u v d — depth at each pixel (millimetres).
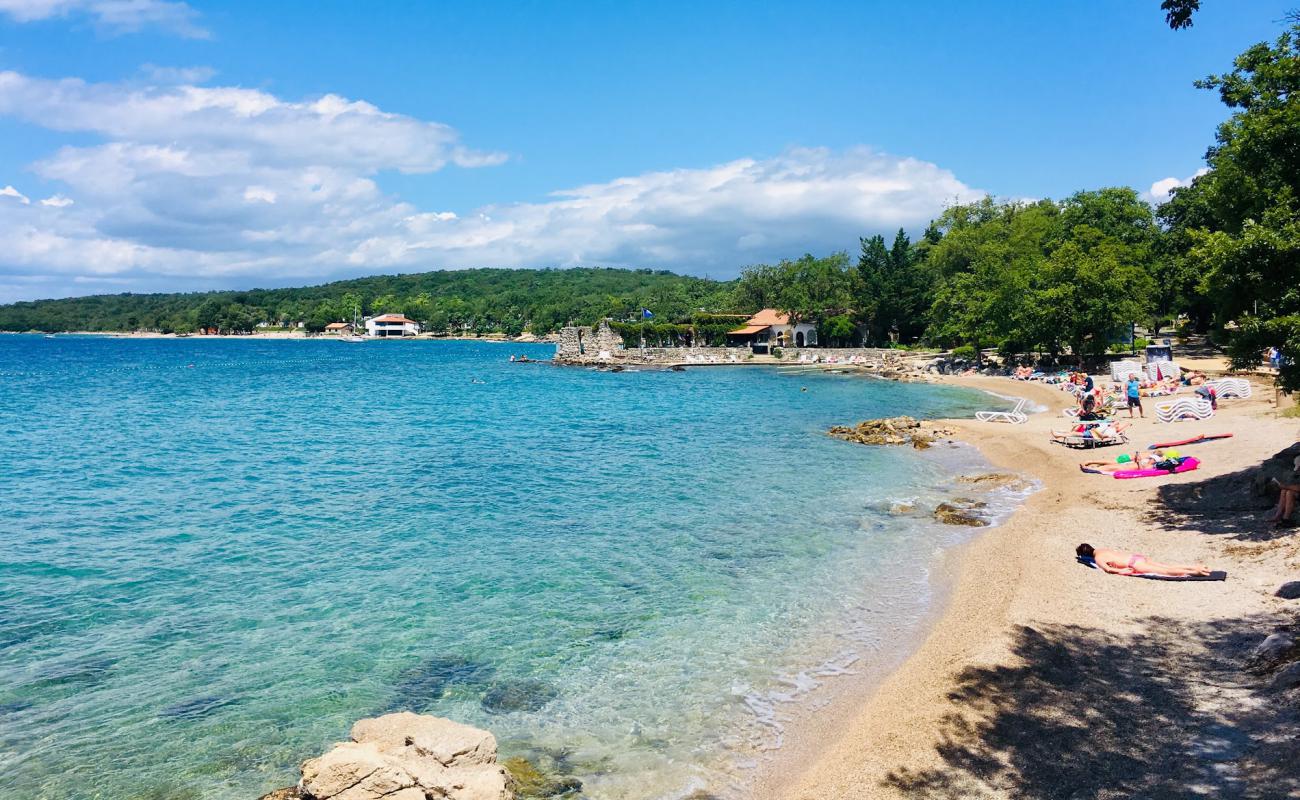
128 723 13250
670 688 14297
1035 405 57938
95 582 20250
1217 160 28469
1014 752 11148
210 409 64500
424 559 22141
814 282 142375
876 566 20906
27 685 14555
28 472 35500
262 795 11211
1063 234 94750
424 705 13828
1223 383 44000
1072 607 16250
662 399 71375
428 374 112750
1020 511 25672
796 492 30281
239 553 22766
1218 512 21609
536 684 14547
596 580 20219
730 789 11180
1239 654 13086
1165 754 10523
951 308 96812
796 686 14242
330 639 16625
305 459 39062
